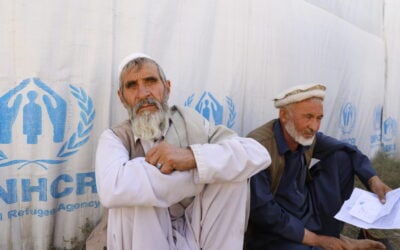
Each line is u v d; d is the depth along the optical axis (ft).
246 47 8.48
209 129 5.80
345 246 6.30
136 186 4.37
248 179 5.60
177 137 5.40
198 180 4.68
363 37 12.65
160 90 5.33
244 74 8.56
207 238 5.13
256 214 6.08
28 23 5.61
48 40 5.78
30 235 6.00
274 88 9.27
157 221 4.71
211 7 7.75
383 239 7.03
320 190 7.18
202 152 4.72
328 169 7.29
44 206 5.96
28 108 5.74
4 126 5.59
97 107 6.42
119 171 4.47
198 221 5.10
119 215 4.73
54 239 6.26
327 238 6.35
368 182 6.98
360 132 13.56
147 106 5.19
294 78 9.75
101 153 4.90
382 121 15.01
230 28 8.12
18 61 5.61
